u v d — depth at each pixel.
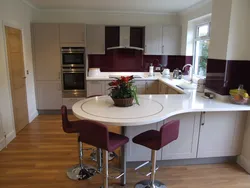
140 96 3.13
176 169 2.89
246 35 2.77
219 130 2.89
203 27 4.72
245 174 2.81
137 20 5.56
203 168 2.93
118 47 5.32
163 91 4.80
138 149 2.77
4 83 3.52
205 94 3.17
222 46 2.89
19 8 4.18
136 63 5.82
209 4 4.05
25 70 4.45
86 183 2.57
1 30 3.44
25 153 3.27
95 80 5.13
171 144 2.84
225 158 3.06
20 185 2.51
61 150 3.39
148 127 2.71
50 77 5.11
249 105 2.70
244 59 2.83
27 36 4.63
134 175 2.73
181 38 5.45
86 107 2.47
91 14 5.40
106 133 1.92
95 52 5.24
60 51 5.01
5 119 3.53
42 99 5.19
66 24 4.91
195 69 5.16
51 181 2.60
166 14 5.59
